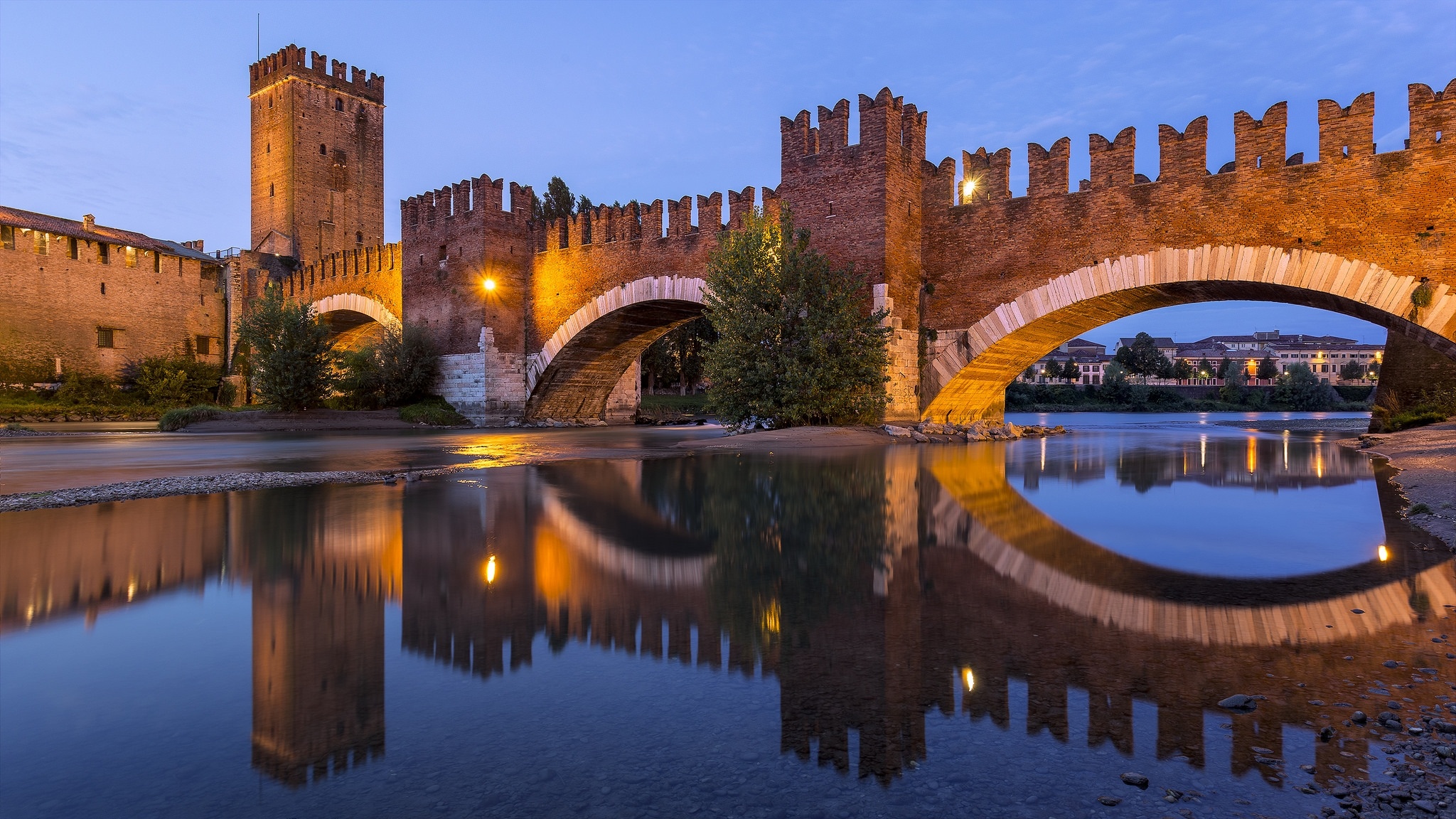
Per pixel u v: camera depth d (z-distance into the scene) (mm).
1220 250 22547
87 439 28156
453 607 5520
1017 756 3219
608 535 8461
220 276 63375
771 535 8508
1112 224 24531
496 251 39938
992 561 7133
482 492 12219
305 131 67562
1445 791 2904
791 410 24875
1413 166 19875
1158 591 6004
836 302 25281
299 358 40188
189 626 5047
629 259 35906
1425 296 19516
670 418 51812
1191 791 2930
